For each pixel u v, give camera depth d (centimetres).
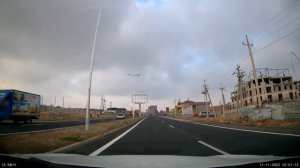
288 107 3866
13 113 3325
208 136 1755
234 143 1325
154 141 1458
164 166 445
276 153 964
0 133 1800
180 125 3409
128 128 2834
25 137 1403
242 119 4116
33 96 3819
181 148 1150
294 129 2166
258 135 1753
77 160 519
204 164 464
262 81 8900
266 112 3900
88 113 2031
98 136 1722
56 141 1298
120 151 1061
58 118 6372
